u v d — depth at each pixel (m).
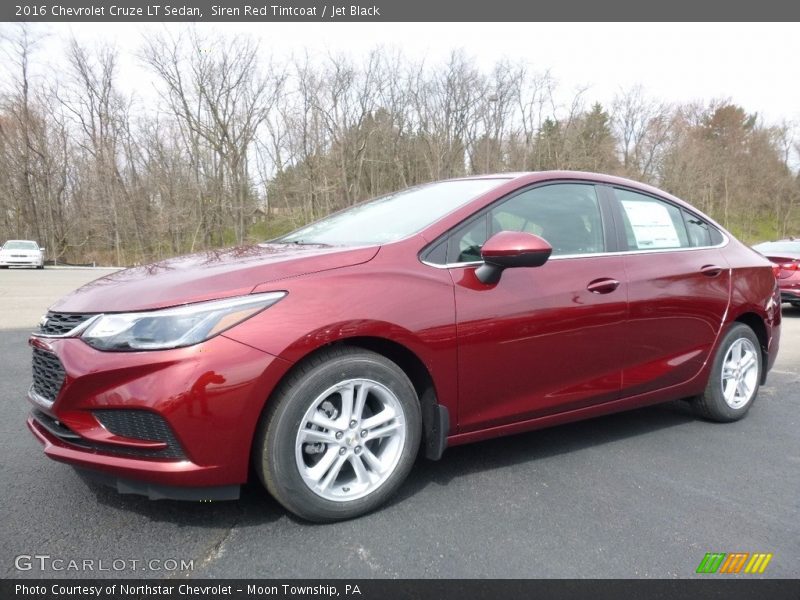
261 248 2.85
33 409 2.48
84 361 2.03
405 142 42.78
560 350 2.81
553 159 43.72
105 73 37.62
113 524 2.25
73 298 2.34
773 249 9.80
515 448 3.19
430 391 2.49
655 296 3.18
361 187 43.19
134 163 39.62
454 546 2.15
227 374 2.01
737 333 3.70
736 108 55.72
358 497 2.31
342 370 2.21
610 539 2.22
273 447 2.11
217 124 37.53
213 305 2.05
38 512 2.34
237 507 2.39
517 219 2.86
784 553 2.16
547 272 2.79
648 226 3.39
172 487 2.05
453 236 2.63
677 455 3.14
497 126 42.78
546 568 2.02
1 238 39.62
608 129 48.31
